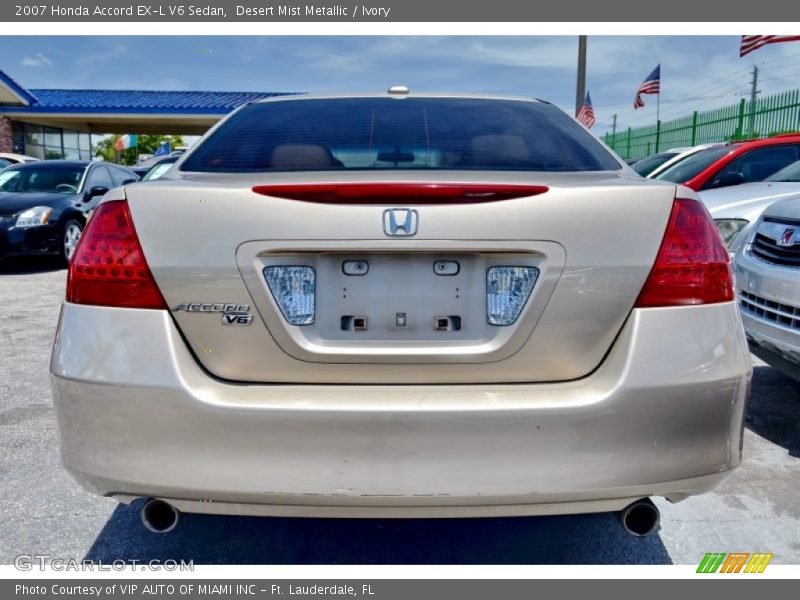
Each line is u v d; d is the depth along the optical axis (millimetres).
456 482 1685
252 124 2412
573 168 2152
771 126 14688
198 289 1723
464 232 1708
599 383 1722
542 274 1720
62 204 8742
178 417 1697
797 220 3105
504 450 1680
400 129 2334
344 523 2541
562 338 1734
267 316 1723
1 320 5797
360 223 1707
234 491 1705
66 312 1820
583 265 1724
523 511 1741
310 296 1742
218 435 1692
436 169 2104
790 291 3010
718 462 1796
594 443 1693
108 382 1724
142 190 1792
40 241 8328
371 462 1684
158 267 1732
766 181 6109
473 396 1704
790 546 2371
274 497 1708
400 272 1751
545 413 1671
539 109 2623
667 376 1712
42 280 8031
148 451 1721
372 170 2066
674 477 1748
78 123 23000
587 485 1699
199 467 1706
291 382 1747
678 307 1752
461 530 2496
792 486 2785
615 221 1750
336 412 1674
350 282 1750
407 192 1713
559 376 1747
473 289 1754
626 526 1847
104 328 1749
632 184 1813
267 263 1722
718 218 5395
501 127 2387
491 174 1922
